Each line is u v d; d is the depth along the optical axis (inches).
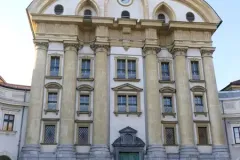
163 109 1483.8
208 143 1434.5
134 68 1546.5
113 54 1541.6
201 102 1523.1
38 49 1487.5
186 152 1375.5
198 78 1566.2
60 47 1517.0
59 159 1289.4
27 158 1283.2
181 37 1603.1
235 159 1514.5
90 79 1481.3
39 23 1529.3
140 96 1476.4
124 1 1673.2
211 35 1648.6
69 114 1380.4
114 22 1574.8
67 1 1610.5
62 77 1462.8
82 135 1395.2
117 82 1491.1
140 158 1355.8
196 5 1686.8
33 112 1370.6
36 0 1558.8
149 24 1578.5
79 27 1576.0
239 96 1670.8
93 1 1617.9
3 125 1440.7
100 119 1389.0
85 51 1546.5
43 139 1347.2
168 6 1675.7
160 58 1588.3
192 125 1443.2
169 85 1533.0
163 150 1375.5
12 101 1481.3
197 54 1601.9
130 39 1585.9
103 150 1333.7
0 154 1379.2
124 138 1379.2
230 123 1589.6
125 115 1433.3
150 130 1403.8
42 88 1427.2
